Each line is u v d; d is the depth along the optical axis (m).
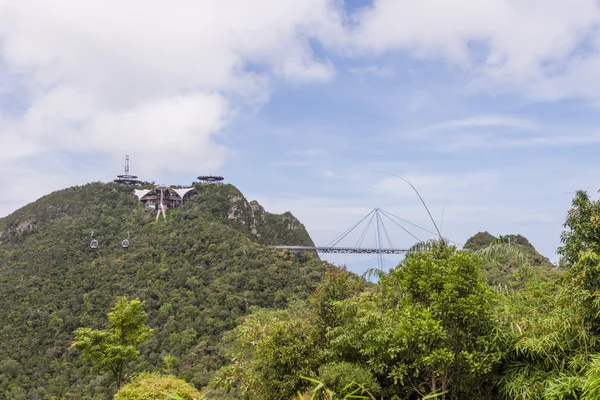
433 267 5.66
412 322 5.55
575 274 5.02
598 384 4.14
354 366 5.96
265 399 6.80
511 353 5.53
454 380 5.77
